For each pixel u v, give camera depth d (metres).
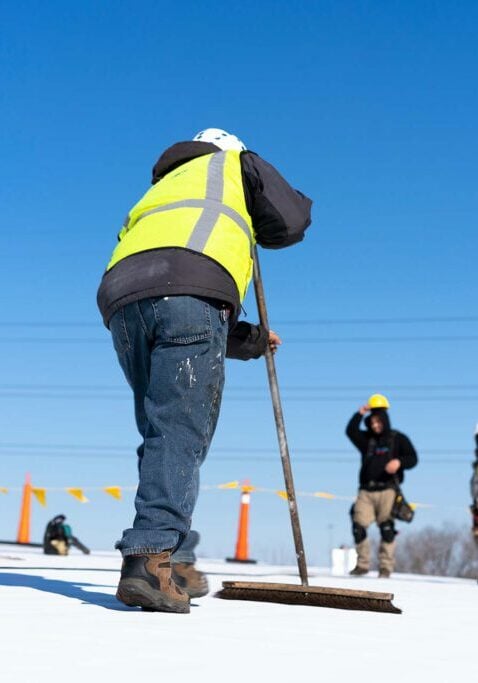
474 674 2.90
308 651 3.22
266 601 5.18
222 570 11.32
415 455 14.08
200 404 4.55
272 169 5.02
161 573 4.34
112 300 4.66
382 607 4.96
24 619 3.77
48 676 2.51
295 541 5.75
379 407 14.13
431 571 55.56
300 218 5.03
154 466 4.48
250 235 4.88
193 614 4.33
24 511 23.80
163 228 4.66
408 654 3.29
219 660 2.92
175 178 4.86
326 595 5.03
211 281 4.55
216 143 5.14
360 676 2.74
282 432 5.79
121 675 2.58
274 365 5.83
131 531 4.41
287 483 5.78
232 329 4.82
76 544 18.08
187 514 4.48
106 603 4.67
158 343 4.57
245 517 22.58
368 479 14.01
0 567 8.35
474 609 5.69
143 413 4.81
